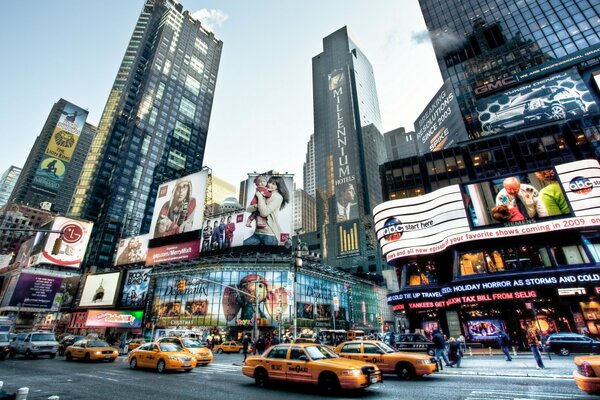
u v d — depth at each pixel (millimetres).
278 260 52594
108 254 107250
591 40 61781
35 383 12727
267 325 47656
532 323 31000
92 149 131125
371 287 88188
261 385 12406
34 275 61906
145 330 54312
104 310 58594
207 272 53688
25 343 24219
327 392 10867
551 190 35406
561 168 35875
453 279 35719
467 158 50938
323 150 189000
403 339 19797
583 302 29625
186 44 165500
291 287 50844
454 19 84438
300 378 11094
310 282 58125
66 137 166625
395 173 54625
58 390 11242
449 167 51375
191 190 64438
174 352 17000
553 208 34500
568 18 67125
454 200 39938
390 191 53438
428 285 39844
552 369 15648
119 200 115312
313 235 148500
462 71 76188
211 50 179500
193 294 53156
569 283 29500
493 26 76375
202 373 16375
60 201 180625
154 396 10258
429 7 91125
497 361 20375
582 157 43844
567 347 22781
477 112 64375
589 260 30812
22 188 150875
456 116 71312
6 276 75625
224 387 12031
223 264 53125
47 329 67312
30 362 21047
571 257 32062
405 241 43094
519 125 57062
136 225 116250
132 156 124500
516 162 47625
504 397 9656
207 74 171125
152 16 169000
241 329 48188
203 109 161625
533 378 13328
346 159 174125
